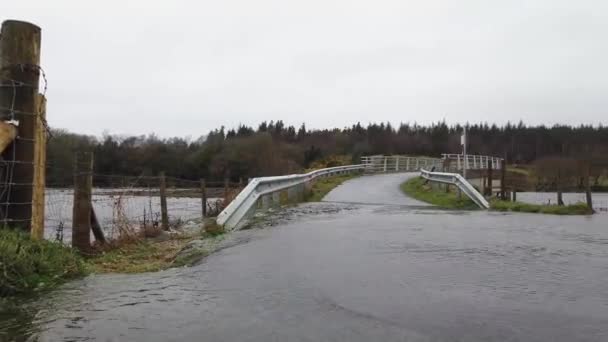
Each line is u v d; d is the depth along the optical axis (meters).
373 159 49.00
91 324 4.21
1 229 6.16
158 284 5.73
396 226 11.12
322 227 11.00
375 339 3.82
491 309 4.61
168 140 85.00
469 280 5.79
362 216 13.58
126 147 69.56
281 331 4.01
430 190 24.23
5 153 6.52
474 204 17.70
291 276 6.04
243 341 3.78
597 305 4.75
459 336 3.89
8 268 5.36
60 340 3.81
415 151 118.44
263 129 131.38
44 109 6.96
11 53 6.57
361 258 7.18
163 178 13.03
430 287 5.45
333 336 3.89
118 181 17.98
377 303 4.81
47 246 6.27
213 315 4.47
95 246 8.38
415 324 4.18
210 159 69.31
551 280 5.78
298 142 111.69
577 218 13.07
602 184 55.75
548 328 4.08
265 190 15.01
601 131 109.06
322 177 33.41
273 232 10.19
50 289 5.47
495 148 117.31
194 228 11.88
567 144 104.50
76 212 7.94
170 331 4.02
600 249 7.96
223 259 7.27
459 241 8.80
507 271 6.27
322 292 5.23
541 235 9.62
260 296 5.12
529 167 70.19
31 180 6.64
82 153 8.02
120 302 4.92
